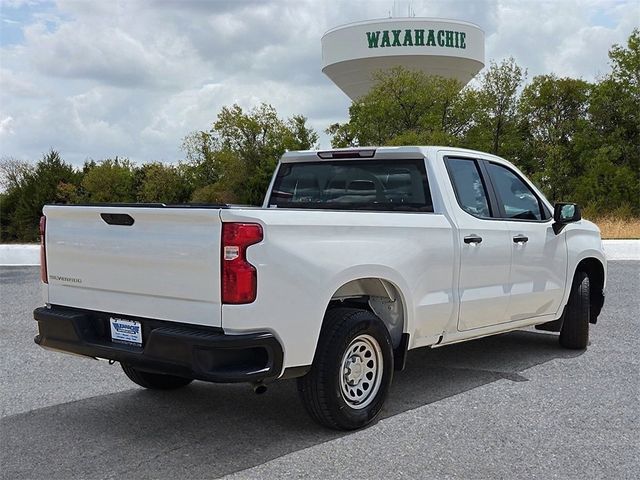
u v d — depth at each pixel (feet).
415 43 137.80
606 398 18.45
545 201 22.95
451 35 139.33
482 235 19.48
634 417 16.88
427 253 17.66
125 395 18.94
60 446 15.05
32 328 28.71
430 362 22.61
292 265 14.24
